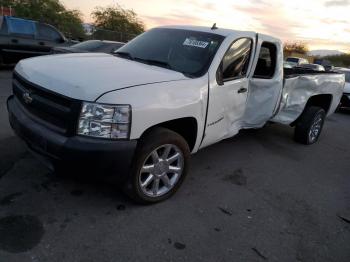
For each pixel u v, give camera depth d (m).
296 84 5.13
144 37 4.43
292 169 4.85
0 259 2.38
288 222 3.38
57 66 3.12
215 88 3.57
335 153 5.96
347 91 10.96
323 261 2.86
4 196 3.13
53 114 2.75
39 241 2.62
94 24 33.97
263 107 4.58
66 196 3.26
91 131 2.63
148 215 3.14
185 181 3.94
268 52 4.55
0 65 10.88
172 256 2.65
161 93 2.96
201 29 4.20
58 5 27.61
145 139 2.98
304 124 5.84
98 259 2.52
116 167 2.74
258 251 2.86
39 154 2.90
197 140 3.56
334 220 3.55
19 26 11.10
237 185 4.05
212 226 3.12
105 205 3.20
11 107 3.31
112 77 2.92
